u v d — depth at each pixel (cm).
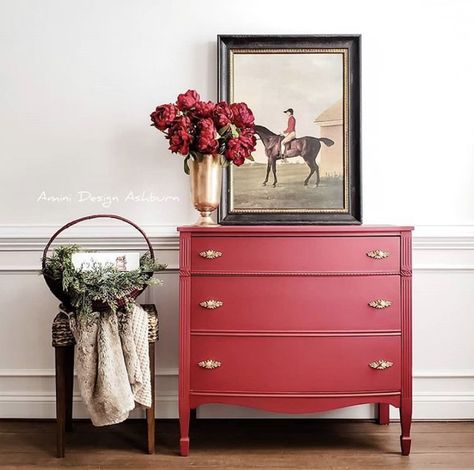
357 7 295
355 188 292
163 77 294
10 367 294
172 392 296
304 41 291
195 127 264
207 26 294
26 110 293
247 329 245
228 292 245
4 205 294
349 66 291
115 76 294
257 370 245
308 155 293
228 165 276
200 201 263
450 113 295
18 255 293
